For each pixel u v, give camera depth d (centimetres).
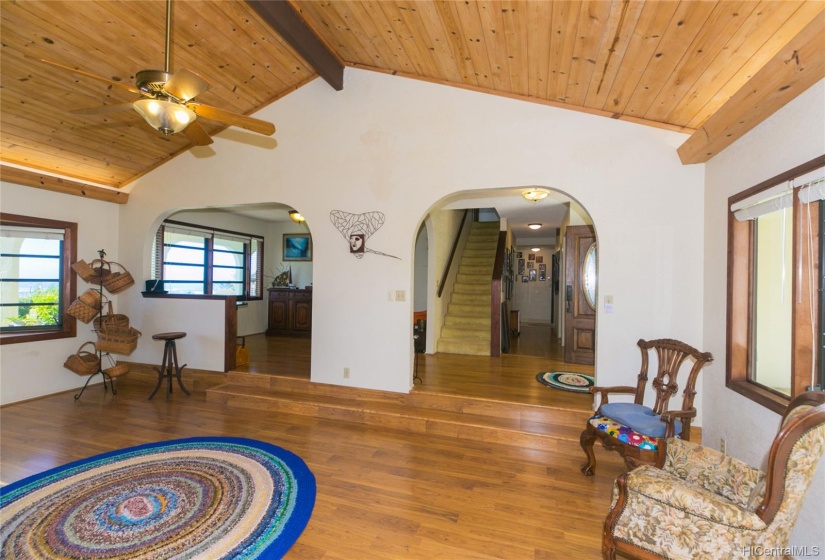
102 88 361
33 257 454
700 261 319
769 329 256
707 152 291
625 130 336
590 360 521
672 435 246
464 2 253
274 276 835
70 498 247
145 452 313
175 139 460
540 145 357
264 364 519
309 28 348
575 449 321
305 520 228
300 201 435
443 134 386
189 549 203
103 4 291
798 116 202
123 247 521
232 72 394
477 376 459
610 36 240
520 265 1060
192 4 307
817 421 142
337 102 421
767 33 207
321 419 391
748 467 178
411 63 371
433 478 279
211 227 702
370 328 412
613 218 338
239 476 277
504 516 236
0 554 198
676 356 285
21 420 380
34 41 305
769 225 257
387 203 405
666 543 164
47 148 418
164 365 457
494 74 338
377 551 204
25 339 435
